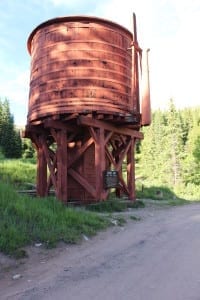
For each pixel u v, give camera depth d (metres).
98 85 16.59
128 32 18.12
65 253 8.59
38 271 7.22
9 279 6.76
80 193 18.52
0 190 11.72
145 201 22.27
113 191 23.41
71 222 10.97
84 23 16.88
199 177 50.62
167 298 5.50
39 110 17.09
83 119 15.80
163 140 65.31
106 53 17.02
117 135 19.16
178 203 24.19
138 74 18.36
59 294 5.84
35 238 9.10
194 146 52.50
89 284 6.31
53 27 17.14
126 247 9.27
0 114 59.06
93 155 18.66
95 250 8.94
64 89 16.50
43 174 18.95
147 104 17.92
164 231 11.73
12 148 57.56
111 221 12.78
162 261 7.80
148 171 62.75
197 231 11.80
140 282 6.34
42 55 17.34
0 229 8.69
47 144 19.39
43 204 11.96
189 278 6.51
